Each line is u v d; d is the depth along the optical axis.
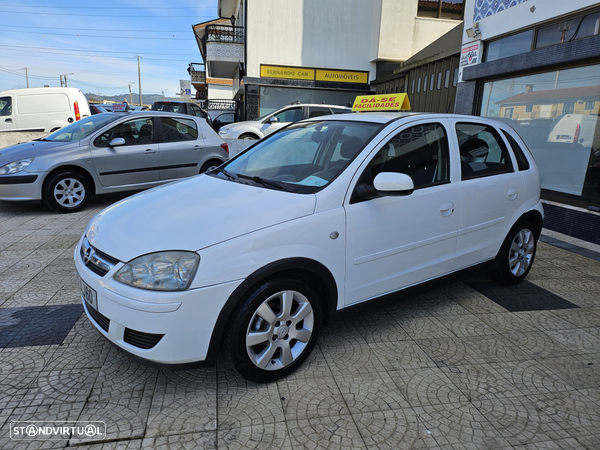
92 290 2.43
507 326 3.40
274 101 15.99
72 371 2.64
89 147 6.64
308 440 2.14
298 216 2.54
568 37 6.13
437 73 11.41
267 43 15.34
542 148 6.87
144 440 2.11
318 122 3.62
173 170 7.42
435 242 3.24
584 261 5.05
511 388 2.61
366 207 2.80
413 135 3.20
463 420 2.32
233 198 2.73
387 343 3.09
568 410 2.42
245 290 2.32
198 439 2.12
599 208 5.82
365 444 2.12
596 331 3.36
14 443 2.06
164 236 2.36
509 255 3.99
